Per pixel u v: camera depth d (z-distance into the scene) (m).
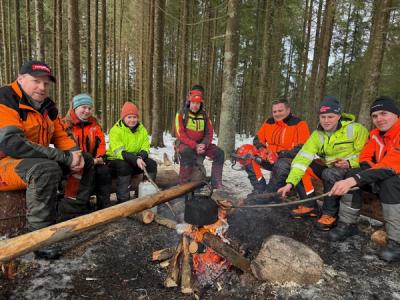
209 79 16.62
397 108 2.85
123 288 2.22
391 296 2.27
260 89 12.82
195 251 2.24
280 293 2.22
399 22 9.71
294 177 3.33
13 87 2.56
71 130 3.52
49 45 18.50
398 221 2.70
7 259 1.75
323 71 11.04
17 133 2.45
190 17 14.84
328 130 3.32
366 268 2.64
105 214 2.29
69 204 3.23
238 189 4.80
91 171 3.24
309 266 2.33
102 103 14.52
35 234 1.88
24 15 17.17
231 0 6.67
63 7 15.06
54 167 2.47
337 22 11.39
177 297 2.14
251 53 17.92
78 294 2.12
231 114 6.95
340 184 2.73
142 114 15.74
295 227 3.46
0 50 15.52
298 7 12.60
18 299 2.03
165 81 22.91
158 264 2.54
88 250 2.70
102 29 13.75
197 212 2.19
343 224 3.17
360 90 23.95
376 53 6.91
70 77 6.75
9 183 2.57
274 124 4.22
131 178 3.95
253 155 4.11
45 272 2.34
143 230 3.14
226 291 2.23
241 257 2.38
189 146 4.16
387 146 2.90
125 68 21.48
